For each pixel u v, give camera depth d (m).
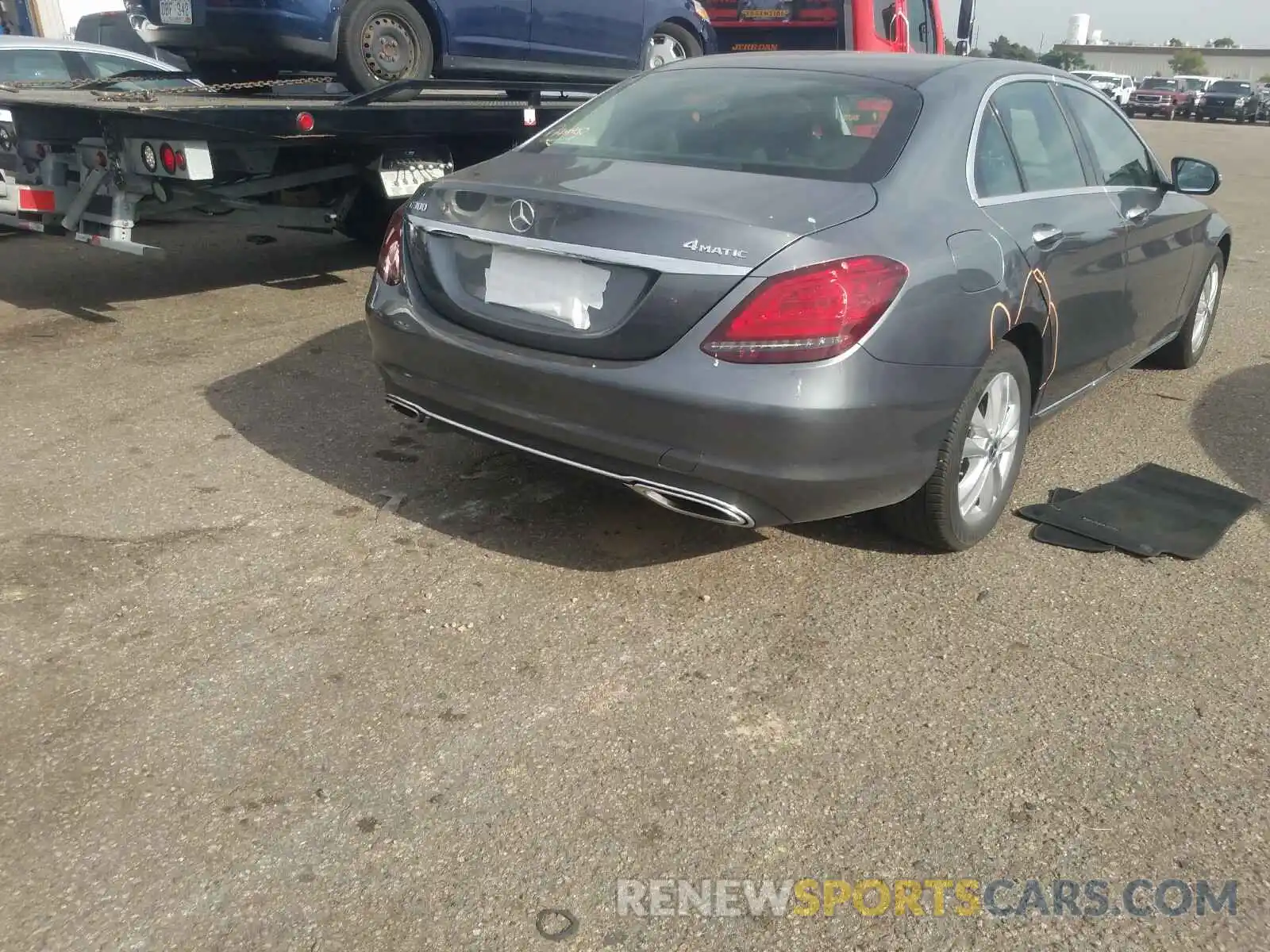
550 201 3.06
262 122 5.52
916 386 2.99
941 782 2.55
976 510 3.61
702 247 2.83
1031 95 4.00
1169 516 3.97
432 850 2.30
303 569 3.40
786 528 3.78
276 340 5.83
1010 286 3.34
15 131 5.77
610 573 3.45
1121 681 2.97
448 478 4.10
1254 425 5.00
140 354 5.51
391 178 6.79
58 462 4.12
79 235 5.89
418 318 3.36
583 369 2.97
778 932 2.13
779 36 9.41
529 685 2.87
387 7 6.44
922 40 10.12
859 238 2.92
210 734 2.63
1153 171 4.89
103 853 2.26
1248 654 3.12
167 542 3.53
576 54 7.64
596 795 2.47
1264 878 2.30
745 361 2.80
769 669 2.98
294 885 2.20
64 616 3.09
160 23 6.35
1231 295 7.85
